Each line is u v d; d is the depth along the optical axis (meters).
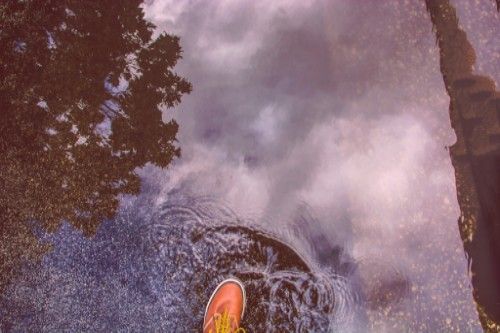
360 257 1.76
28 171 1.89
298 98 2.00
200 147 1.93
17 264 1.80
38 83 2.00
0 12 2.09
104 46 2.05
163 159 1.91
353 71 2.04
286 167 1.89
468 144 1.88
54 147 1.92
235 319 1.68
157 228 1.82
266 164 1.90
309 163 1.89
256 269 1.77
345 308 1.71
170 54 2.06
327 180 1.87
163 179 1.88
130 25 2.09
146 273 1.78
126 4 2.12
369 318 1.70
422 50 2.03
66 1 2.10
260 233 1.80
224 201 1.84
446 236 1.78
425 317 1.69
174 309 1.74
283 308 1.73
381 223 1.80
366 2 2.13
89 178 1.88
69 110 1.96
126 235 1.82
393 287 1.73
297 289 1.74
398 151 1.89
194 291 1.75
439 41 2.03
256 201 1.84
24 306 1.76
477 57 1.98
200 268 1.78
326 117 1.97
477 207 1.81
